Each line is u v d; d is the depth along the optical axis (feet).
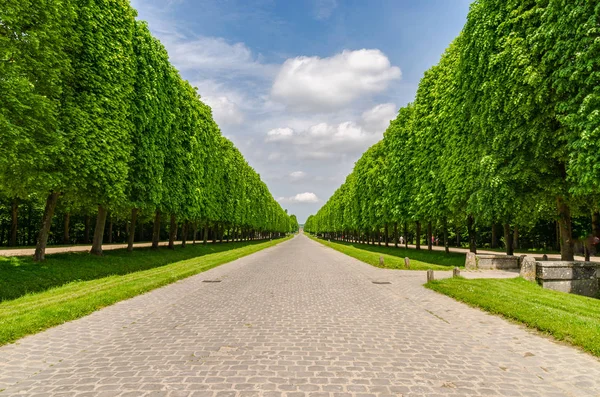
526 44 50.14
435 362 18.47
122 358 18.99
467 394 14.62
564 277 44.96
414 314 30.09
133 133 70.79
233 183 177.37
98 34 57.06
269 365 17.89
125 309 31.81
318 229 600.39
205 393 14.55
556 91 43.68
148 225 203.31
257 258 97.91
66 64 48.75
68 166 49.88
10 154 38.99
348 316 29.25
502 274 55.06
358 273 61.57
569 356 19.57
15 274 45.09
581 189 39.40
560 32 42.60
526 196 55.52
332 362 18.37
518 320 27.27
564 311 28.73
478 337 23.24
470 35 70.18
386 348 20.79
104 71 57.52
